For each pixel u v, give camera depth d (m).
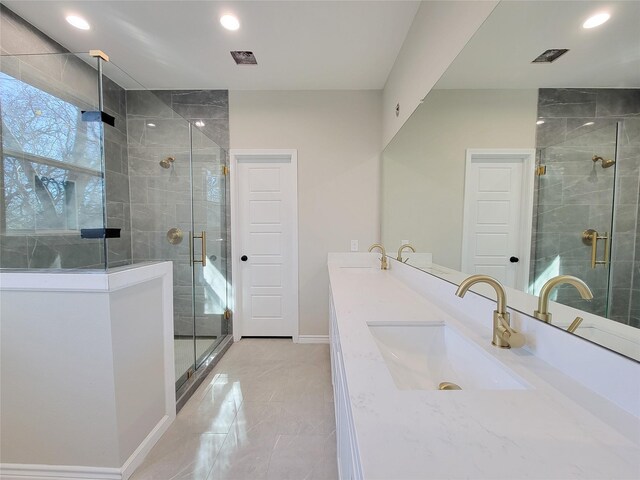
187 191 2.87
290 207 3.15
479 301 1.11
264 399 2.05
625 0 0.61
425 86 1.68
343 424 0.97
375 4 1.81
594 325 0.64
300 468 1.46
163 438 1.67
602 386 0.61
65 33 2.11
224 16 1.94
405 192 2.12
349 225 3.04
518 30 0.92
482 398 0.62
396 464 0.44
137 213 2.91
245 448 1.59
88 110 1.95
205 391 2.16
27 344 1.34
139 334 1.51
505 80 0.99
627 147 0.60
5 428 1.38
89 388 1.34
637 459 0.45
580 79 0.71
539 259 0.85
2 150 1.80
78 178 1.89
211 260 3.05
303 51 2.32
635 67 0.58
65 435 1.36
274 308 3.23
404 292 1.69
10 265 1.77
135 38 2.18
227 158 3.05
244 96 2.99
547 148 0.83
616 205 0.61
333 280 2.10
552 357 0.74
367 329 1.06
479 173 1.16
